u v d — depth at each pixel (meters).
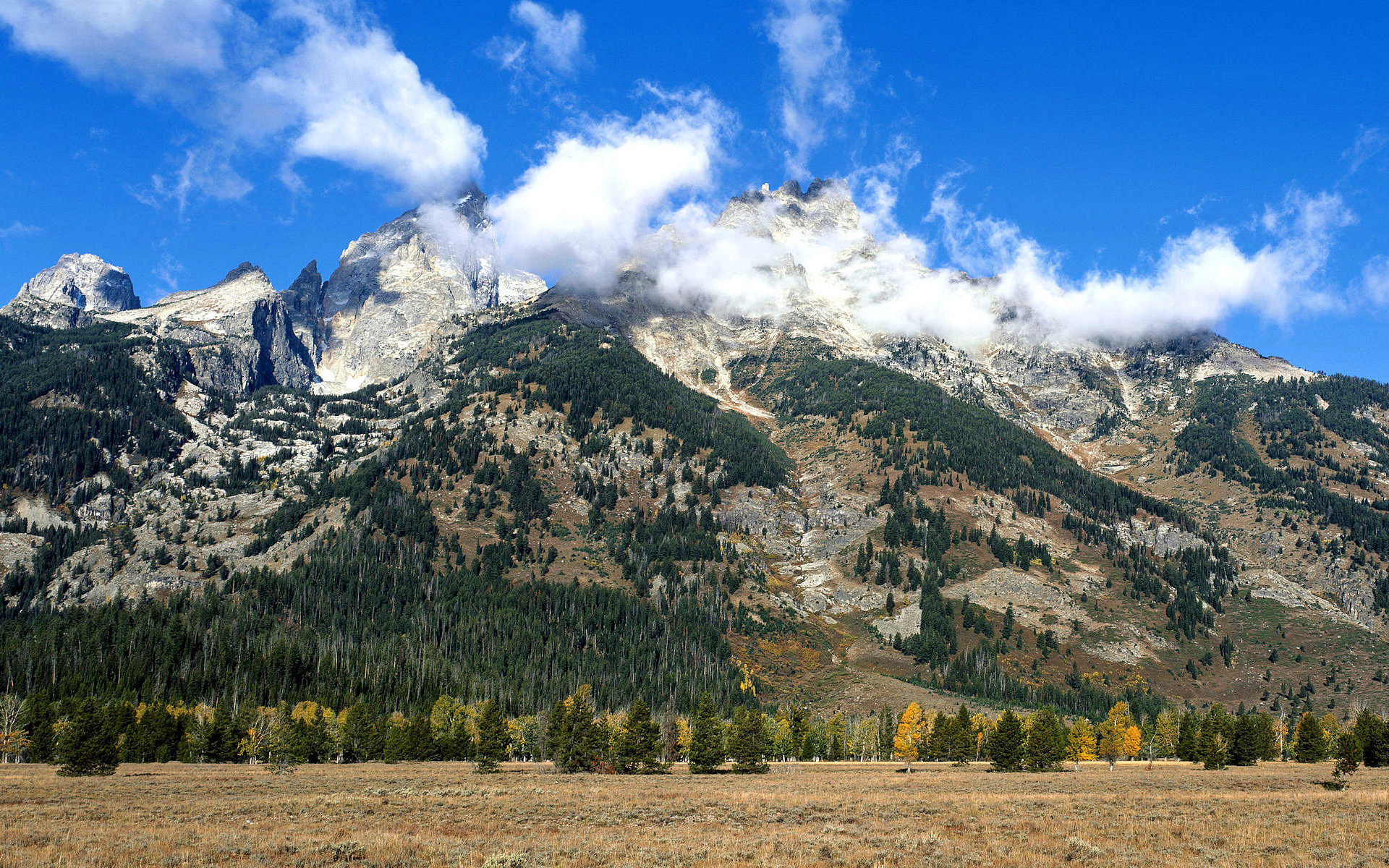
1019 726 138.00
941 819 64.62
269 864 46.44
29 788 90.12
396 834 56.53
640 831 59.69
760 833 58.75
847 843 53.62
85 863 45.59
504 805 74.38
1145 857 48.78
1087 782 105.94
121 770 122.25
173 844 51.12
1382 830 56.28
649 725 132.62
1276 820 60.84
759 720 136.75
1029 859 48.16
